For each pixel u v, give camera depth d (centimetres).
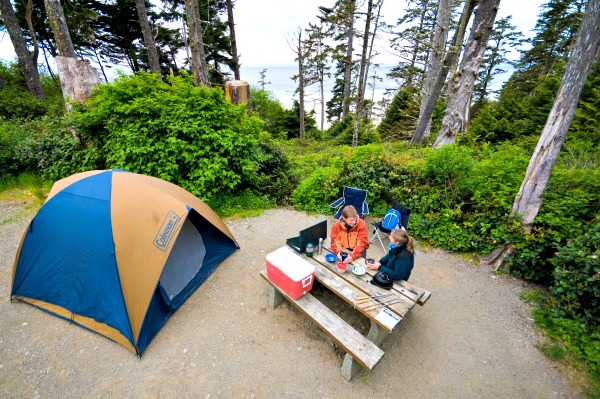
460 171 523
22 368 272
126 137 536
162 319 326
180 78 597
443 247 494
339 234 372
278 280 314
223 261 448
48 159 684
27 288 342
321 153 1242
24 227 523
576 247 345
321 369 280
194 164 574
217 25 1866
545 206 434
